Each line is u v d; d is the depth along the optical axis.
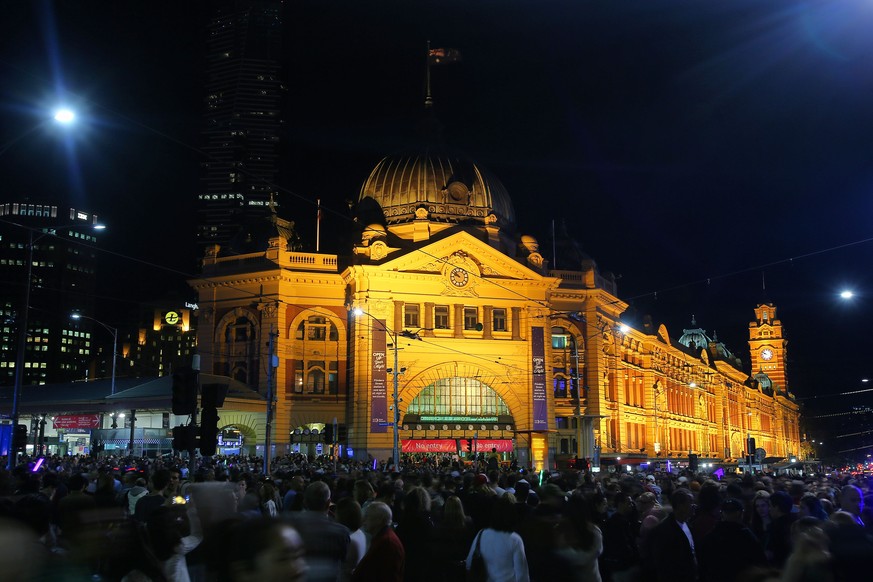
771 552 15.77
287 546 6.85
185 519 10.28
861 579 11.55
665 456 108.06
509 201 95.00
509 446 81.12
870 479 29.33
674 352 119.00
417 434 79.06
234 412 80.19
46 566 7.31
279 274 81.38
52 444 88.31
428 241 82.25
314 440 80.81
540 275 84.94
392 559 11.69
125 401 69.94
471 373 81.25
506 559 12.77
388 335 78.94
